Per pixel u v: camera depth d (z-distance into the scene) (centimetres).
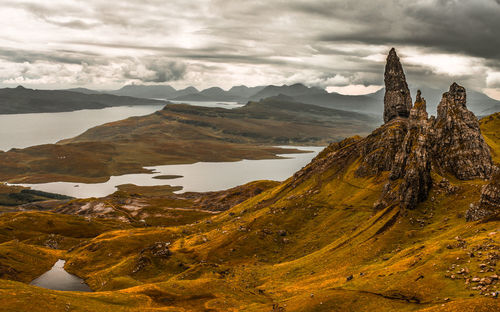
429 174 18662
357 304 9512
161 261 18650
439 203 17275
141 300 12119
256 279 15775
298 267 16150
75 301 10838
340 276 13150
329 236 19638
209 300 12538
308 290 12538
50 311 9781
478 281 8488
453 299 8188
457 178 19962
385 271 11262
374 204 19950
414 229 15650
